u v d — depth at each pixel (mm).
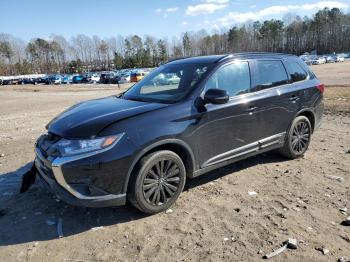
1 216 4547
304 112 6418
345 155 6664
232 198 4875
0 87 57500
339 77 29656
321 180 5449
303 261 3486
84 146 3973
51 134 4418
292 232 3990
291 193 5000
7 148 7945
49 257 3699
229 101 5059
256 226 4137
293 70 6270
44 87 52000
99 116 4340
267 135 5703
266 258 3547
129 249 3783
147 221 4332
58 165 3965
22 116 14086
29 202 4902
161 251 3727
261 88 5559
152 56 127625
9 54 132875
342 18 129250
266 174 5723
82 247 3854
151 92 5215
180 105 4590
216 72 5035
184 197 4934
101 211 4598
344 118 10508
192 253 3674
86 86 50188
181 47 132250
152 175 4336
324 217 4320
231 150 5180
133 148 4117
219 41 133250
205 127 4766
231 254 3631
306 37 130875
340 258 3502
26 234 4129
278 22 129500
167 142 4383
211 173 5793
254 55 5688
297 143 6309
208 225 4191
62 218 4457
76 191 3998
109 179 4051
